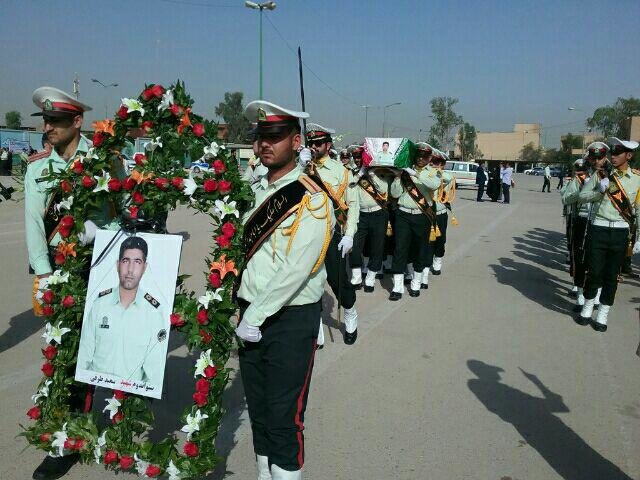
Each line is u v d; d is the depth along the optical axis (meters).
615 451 3.46
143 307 2.82
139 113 2.90
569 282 8.22
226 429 3.66
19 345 4.98
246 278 2.75
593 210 5.81
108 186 2.92
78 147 3.37
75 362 3.02
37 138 36.28
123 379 2.84
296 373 2.64
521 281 8.20
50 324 3.01
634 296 7.47
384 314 6.30
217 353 2.87
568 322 6.15
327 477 3.13
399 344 5.29
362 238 7.20
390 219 7.86
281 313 2.62
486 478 3.16
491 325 5.96
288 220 2.57
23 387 4.16
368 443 3.49
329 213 2.58
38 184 3.23
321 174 4.97
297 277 2.47
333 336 5.48
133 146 3.15
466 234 13.09
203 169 2.94
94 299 2.88
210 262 2.90
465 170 31.73
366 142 7.05
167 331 2.79
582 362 4.92
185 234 11.55
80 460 3.25
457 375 4.56
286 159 2.65
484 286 7.83
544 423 3.79
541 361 4.92
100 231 2.91
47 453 3.25
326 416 3.83
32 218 3.22
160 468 2.83
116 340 2.84
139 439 3.47
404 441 3.52
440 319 6.14
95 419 3.09
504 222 15.86
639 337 5.66
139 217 2.98
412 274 7.55
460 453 3.40
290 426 2.64
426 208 6.82
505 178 22.73
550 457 3.38
